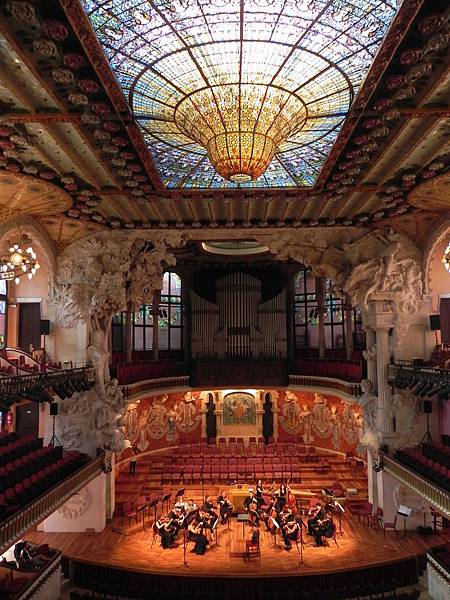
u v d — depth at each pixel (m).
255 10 7.89
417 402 18.91
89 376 18.67
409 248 18.86
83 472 16.91
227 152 10.48
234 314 28.73
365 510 19.33
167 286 29.38
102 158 12.68
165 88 9.97
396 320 18.77
